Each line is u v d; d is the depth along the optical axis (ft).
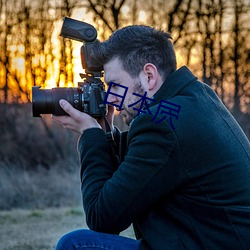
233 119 8.57
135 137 8.06
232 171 7.88
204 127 7.84
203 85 8.62
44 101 9.09
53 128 43.62
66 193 35.12
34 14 52.37
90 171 8.66
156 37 8.59
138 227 8.56
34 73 50.11
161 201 8.09
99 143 8.86
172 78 8.34
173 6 54.19
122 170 8.04
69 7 52.39
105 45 8.73
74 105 9.15
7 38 51.49
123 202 7.97
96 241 8.42
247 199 7.98
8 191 35.06
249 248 7.72
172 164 7.75
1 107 47.52
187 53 54.24
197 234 7.80
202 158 7.76
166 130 7.74
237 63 53.83
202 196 7.86
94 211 8.25
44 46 50.49
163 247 7.88
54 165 40.83
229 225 7.75
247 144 8.43
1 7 52.60
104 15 52.44
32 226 23.50
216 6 56.59
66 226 23.30
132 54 8.50
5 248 18.78
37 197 34.47
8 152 42.47
